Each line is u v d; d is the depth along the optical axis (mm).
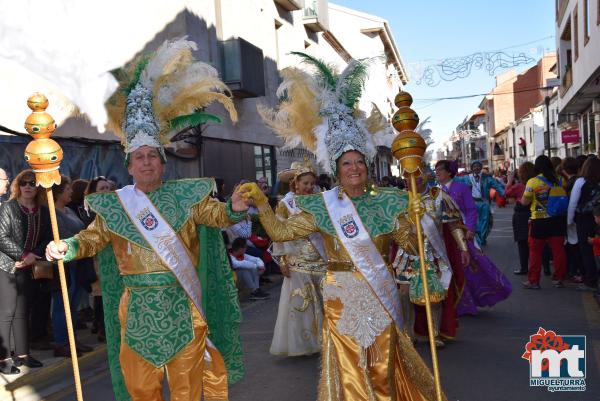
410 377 3439
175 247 3328
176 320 3295
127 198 3396
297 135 3879
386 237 3480
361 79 3797
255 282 8906
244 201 3342
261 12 17000
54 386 5180
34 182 5586
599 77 16062
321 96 3721
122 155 9812
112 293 3551
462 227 5691
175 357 3289
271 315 7723
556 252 8234
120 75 3568
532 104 60969
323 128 3693
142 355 3238
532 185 8180
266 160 17062
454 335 5738
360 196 3543
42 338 6367
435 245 4824
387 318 3367
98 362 5922
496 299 6781
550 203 8086
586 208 7742
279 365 5410
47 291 5941
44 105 3209
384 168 30312
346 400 3264
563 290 8094
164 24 11031
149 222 3334
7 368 5359
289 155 18781
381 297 3373
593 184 7703
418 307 5777
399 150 3340
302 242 5480
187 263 3359
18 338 5465
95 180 6566
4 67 7008
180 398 3299
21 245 5461
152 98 3582
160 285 3293
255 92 14859
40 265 5484
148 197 3414
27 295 5535
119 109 3586
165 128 3662
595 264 7879
